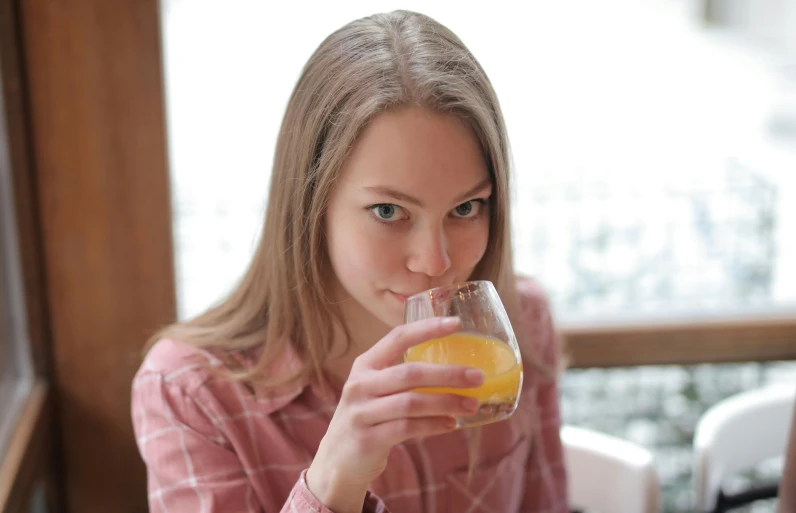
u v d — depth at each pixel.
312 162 0.96
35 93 1.52
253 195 1.84
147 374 1.08
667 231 1.98
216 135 1.79
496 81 1.97
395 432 0.76
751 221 2.00
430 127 0.89
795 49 2.12
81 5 1.50
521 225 1.95
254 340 1.11
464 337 0.80
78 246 1.59
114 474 1.72
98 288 1.62
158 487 1.04
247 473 1.05
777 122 2.14
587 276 1.98
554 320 1.36
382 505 0.88
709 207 1.98
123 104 1.54
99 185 1.57
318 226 0.98
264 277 1.11
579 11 1.99
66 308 1.62
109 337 1.64
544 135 2.01
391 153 0.89
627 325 1.87
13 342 1.61
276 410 1.08
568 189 1.95
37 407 1.53
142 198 1.59
